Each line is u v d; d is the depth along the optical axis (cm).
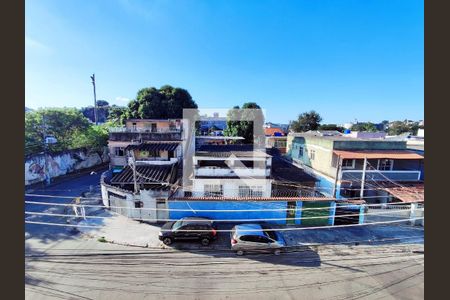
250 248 1280
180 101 4191
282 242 1306
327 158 2152
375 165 2000
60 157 2792
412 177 1978
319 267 1188
